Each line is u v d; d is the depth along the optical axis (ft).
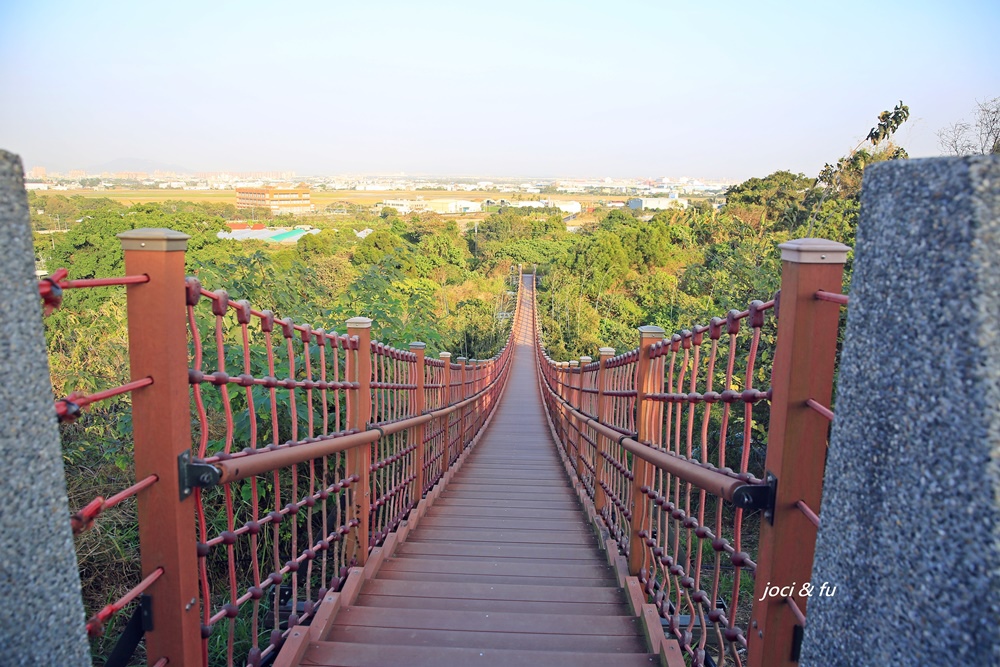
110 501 5.30
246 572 14.60
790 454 5.95
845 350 4.35
